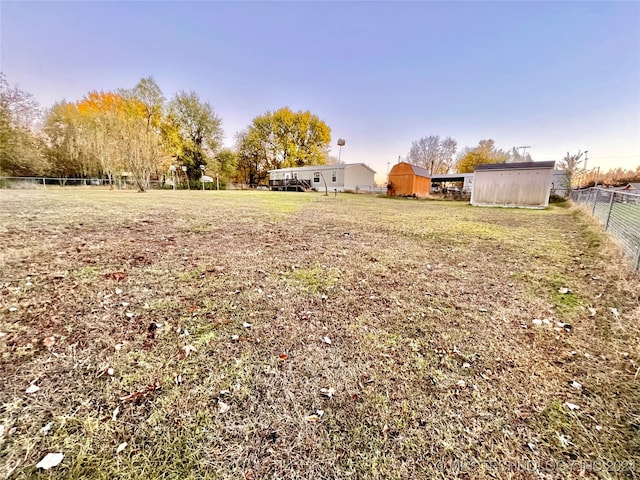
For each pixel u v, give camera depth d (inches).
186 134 1001.5
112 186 727.1
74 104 823.1
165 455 39.6
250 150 1224.8
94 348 63.0
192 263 124.0
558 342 72.6
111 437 41.8
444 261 141.6
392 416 48.2
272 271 118.8
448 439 44.0
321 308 87.9
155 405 48.3
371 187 1000.9
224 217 261.0
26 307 79.0
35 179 696.4
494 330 77.9
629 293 101.7
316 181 1028.5
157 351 63.3
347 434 44.4
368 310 87.7
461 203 566.3
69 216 224.2
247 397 51.3
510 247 172.4
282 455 40.5
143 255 131.6
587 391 55.3
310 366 60.7
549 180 444.8
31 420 43.8
